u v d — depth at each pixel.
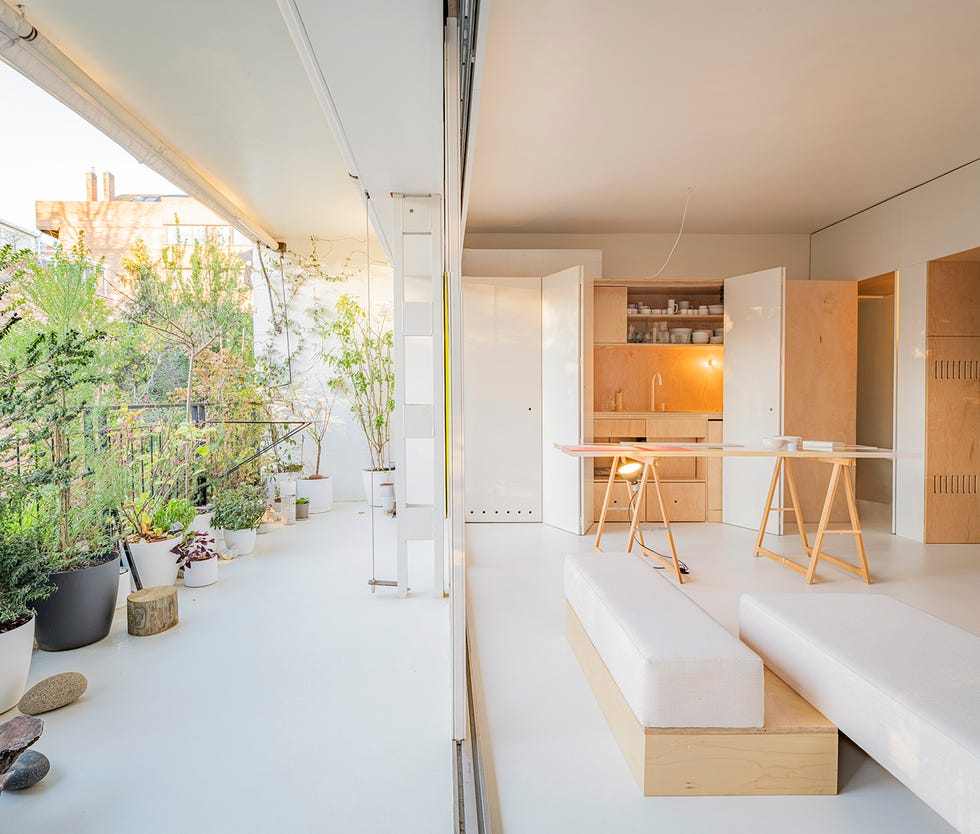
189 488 5.14
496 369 5.89
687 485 6.02
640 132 4.08
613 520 6.04
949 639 2.01
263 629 3.34
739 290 5.76
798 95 3.57
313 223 6.76
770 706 2.03
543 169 4.75
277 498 6.55
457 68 2.04
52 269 3.41
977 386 5.08
